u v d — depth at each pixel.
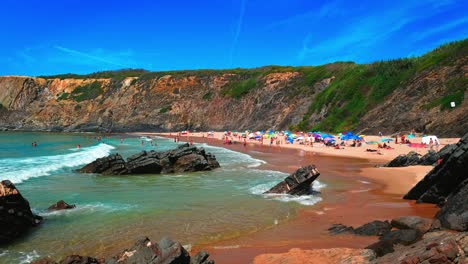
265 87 109.94
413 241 11.54
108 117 126.50
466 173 16.84
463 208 13.62
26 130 128.62
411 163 32.44
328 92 87.75
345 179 27.11
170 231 14.94
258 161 40.59
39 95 144.25
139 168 31.70
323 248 12.32
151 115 123.25
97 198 21.73
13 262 11.91
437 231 12.10
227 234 14.41
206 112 117.88
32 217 15.96
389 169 31.30
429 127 55.06
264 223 15.94
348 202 19.73
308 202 19.94
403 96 66.38
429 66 67.75
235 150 55.62
